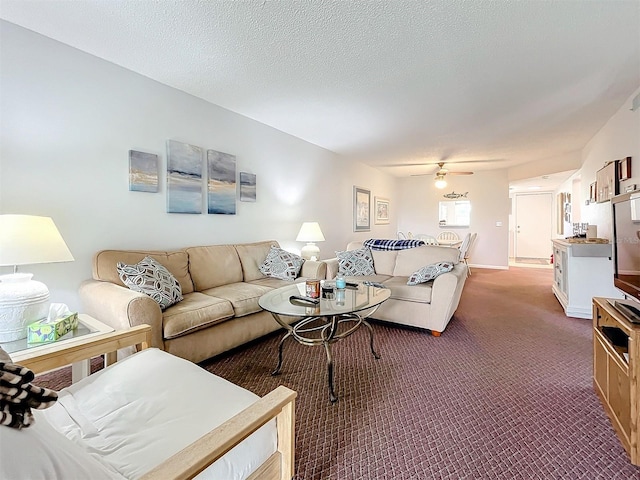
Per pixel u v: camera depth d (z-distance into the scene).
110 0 1.78
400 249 4.05
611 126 3.60
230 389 1.19
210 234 3.37
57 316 1.63
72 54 2.29
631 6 1.78
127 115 2.62
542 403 1.84
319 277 3.45
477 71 2.54
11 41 2.02
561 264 4.04
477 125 3.92
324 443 1.50
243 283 3.14
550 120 3.71
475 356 2.51
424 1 1.75
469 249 6.69
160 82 2.83
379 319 3.29
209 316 2.27
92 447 0.88
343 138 4.57
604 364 1.76
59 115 2.25
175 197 2.98
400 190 8.34
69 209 2.32
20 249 1.58
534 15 1.86
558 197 8.48
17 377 0.61
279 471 1.05
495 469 1.34
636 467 1.35
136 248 2.72
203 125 3.23
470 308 3.95
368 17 1.89
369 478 1.29
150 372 1.29
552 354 2.54
